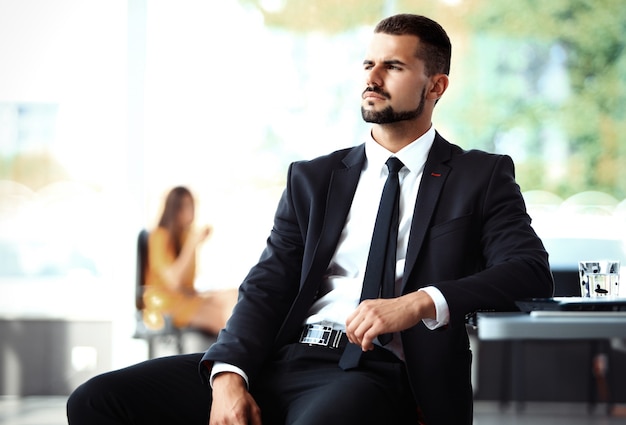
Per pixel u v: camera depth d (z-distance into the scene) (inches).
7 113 263.0
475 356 222.8
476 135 260.2
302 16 265.0
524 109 260.1
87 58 264.7
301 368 81.4
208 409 81.8
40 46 263.6
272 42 265.0
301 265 89.2
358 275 85.3
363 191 87.9
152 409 80.2
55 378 241.6
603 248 255.0
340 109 265.0
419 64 87.7
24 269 259.1
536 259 79.7
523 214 84.8
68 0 263.3
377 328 70.9
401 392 79.0
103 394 78.7
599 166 258.5
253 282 87.7
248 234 262.7
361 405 73.5
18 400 235.5
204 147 264.8
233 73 265.7
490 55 260.2
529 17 259.9
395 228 84.2
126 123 264.5
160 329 229.9
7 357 241.8
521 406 220.2
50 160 263.6
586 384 220.5
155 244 232.2
